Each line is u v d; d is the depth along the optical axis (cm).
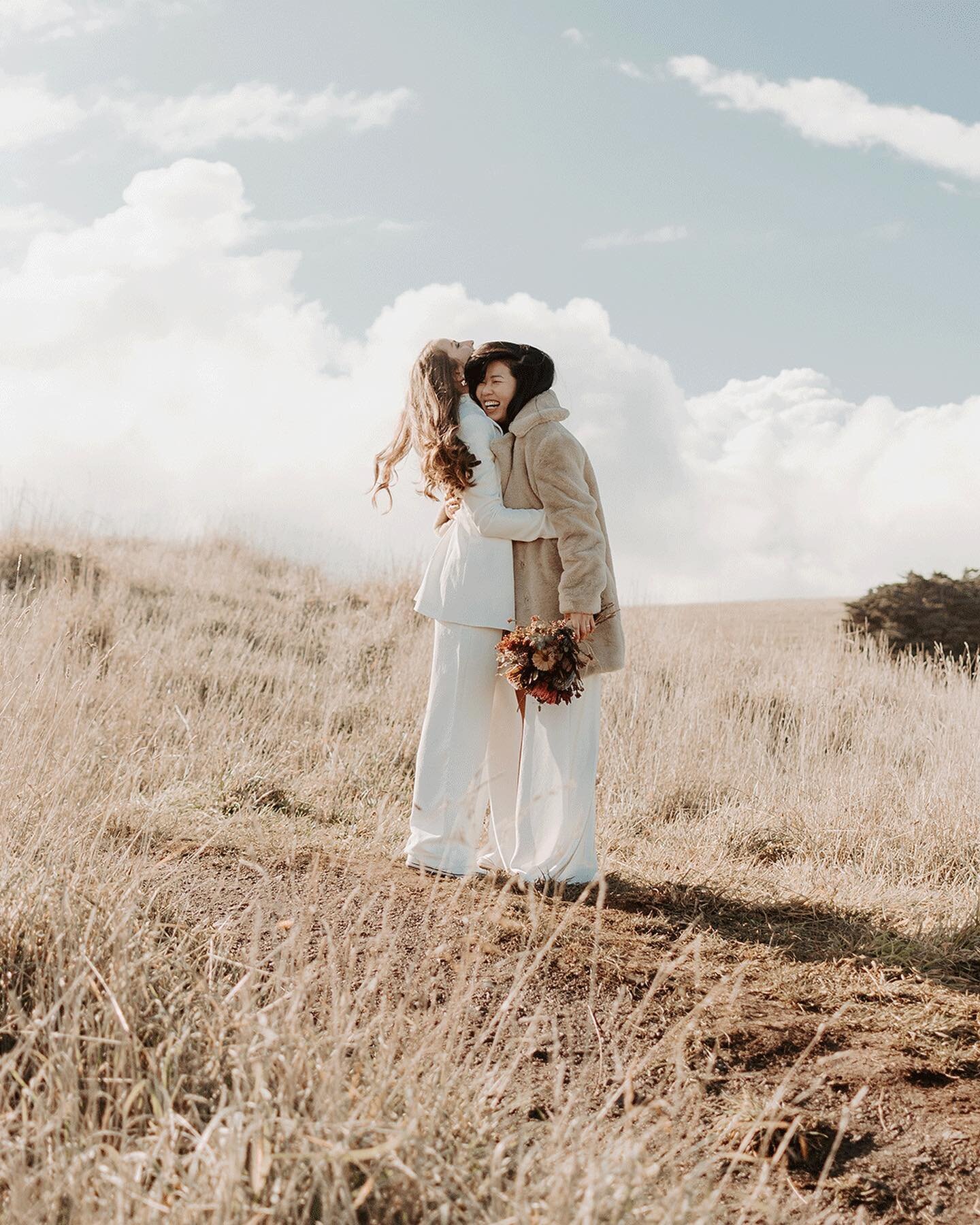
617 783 634
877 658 1103
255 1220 165
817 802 593
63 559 1155
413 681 849
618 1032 272
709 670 903
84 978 236
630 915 382
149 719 654
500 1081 237
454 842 407
